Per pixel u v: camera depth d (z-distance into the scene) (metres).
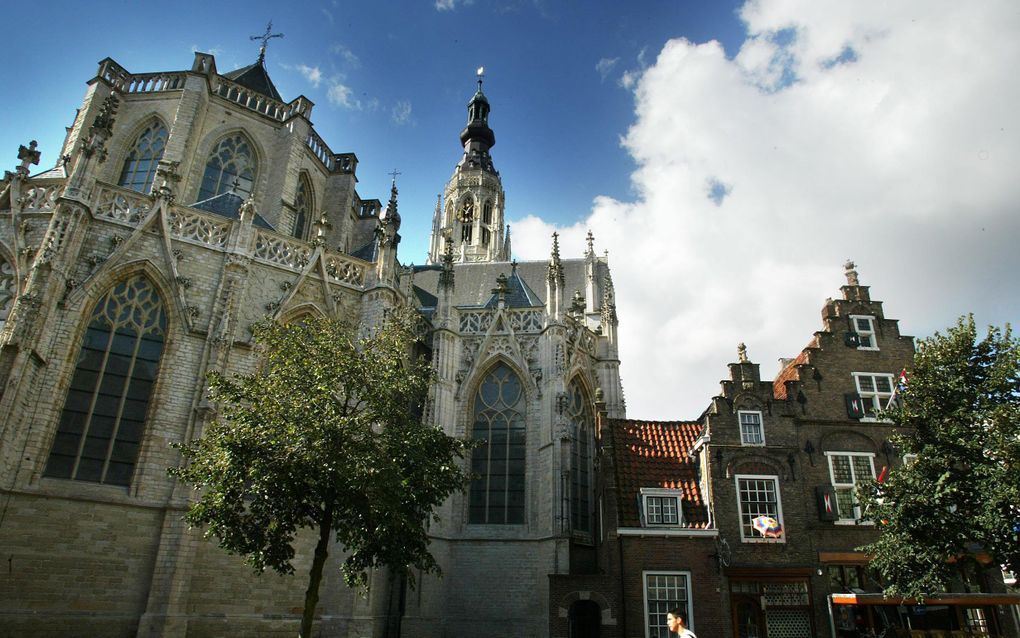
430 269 58.09
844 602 28.70
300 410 21.77
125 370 29.56
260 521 21.95
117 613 26.17
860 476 32.22
